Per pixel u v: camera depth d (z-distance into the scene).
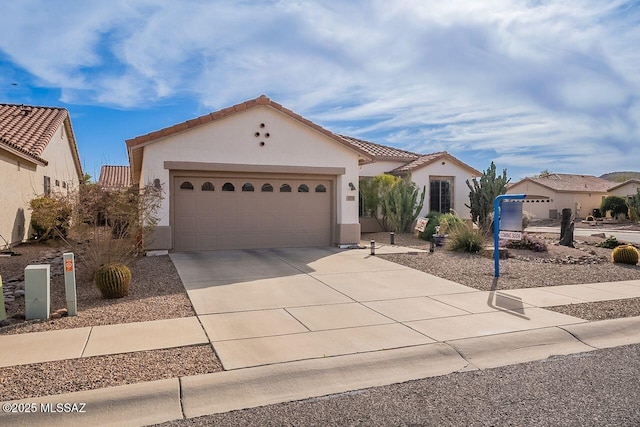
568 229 17.70
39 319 6.90
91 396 4.33
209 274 10.52
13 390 4.47
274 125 14.70
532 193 46.47
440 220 18.55
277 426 4.03
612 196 41.06
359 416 4.21
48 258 13.53
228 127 14.16
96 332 6.30
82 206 9.77
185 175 13.98
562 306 8.02
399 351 5.64
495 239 10.79
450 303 8.17
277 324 6.76
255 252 14.09
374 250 14.97
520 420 4.14
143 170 13.96
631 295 8.98
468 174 23.36
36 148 17.84
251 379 4.83
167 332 6.31
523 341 6.21
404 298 8.52
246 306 7.79
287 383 4.84
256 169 14.46
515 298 8.62
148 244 12.79
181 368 5.04
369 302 8.18
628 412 4.29
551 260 13.68
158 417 4.19
